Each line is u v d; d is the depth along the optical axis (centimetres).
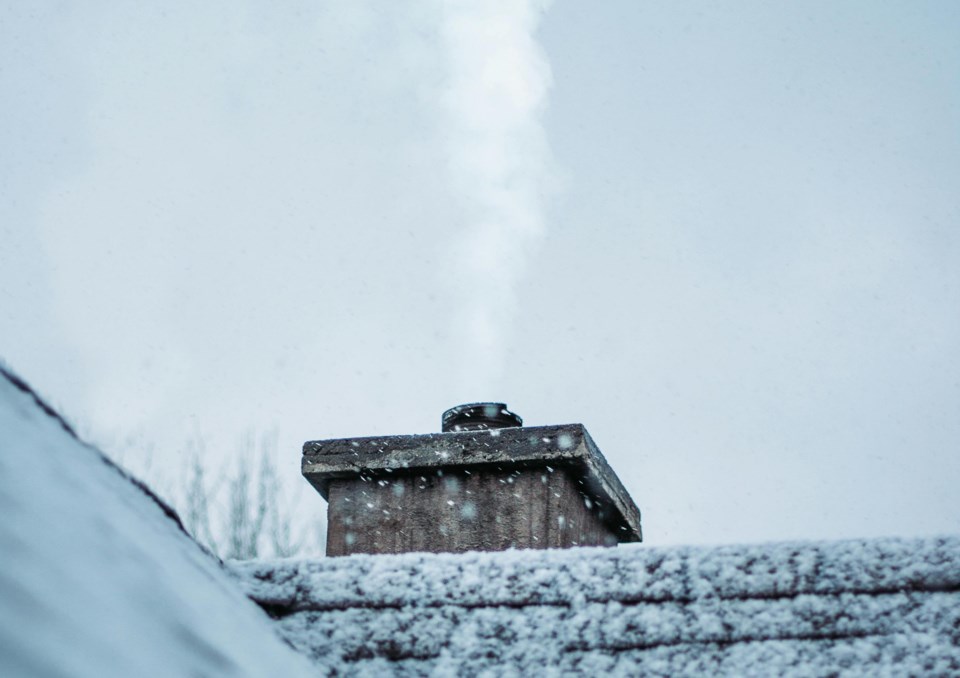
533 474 693
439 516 694
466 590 354
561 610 344
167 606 200
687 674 319
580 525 715
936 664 310
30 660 137
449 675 331
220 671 192
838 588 334
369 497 708
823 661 316
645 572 349
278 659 254
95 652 152
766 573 341
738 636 327
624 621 337
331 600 355
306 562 367
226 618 243
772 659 319
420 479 705
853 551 342
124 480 273
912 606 327
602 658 329
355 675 334
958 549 338
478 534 685
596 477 705
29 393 248
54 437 244
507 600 350
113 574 190
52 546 177
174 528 288
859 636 321
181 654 183
